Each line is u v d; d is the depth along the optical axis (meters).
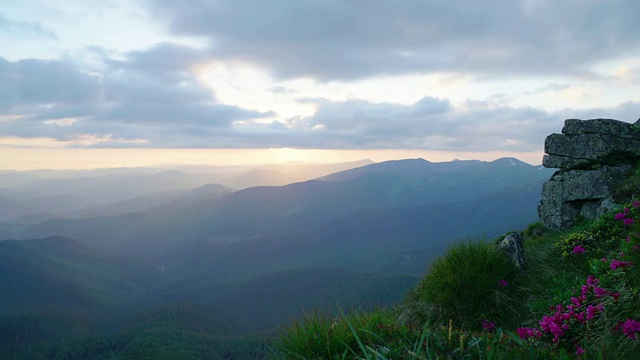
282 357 4.80
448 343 4.27
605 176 17.05
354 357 4.37
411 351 3.99
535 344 4.98
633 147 17.02
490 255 11.02
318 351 4.63
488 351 4.01
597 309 6.19
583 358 4.26
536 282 10.59
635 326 5.06
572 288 8.87
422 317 9.98
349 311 5.48
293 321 5.20
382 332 4.83
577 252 11.07
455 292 10.09
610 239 11.05
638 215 10.88
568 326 5.95
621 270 6.61
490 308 9.81
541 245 14.27
